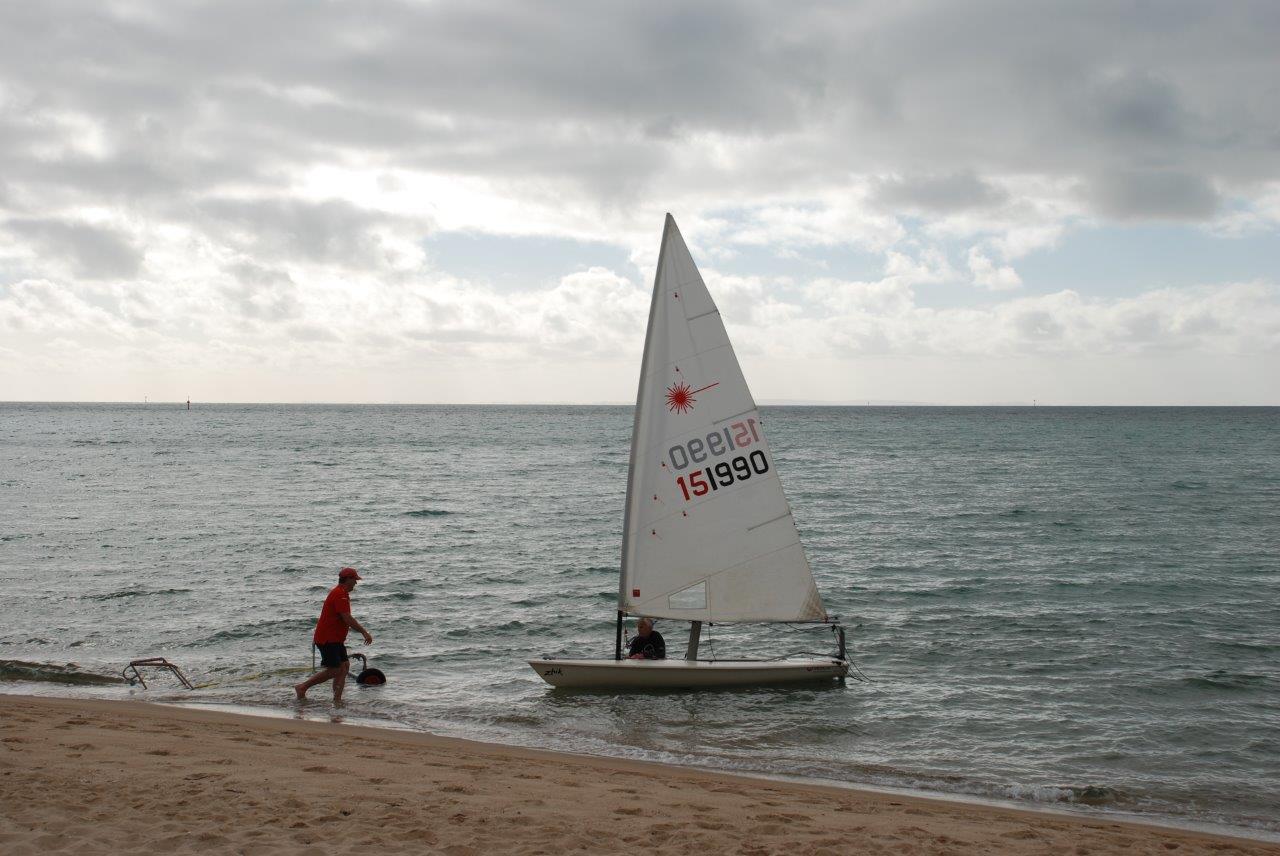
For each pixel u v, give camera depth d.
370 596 24.84
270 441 123.75
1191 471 71.56
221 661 17.86
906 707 15.17
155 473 69.00
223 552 32.44
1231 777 12.18
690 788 10.10
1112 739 13.67
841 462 83.88
